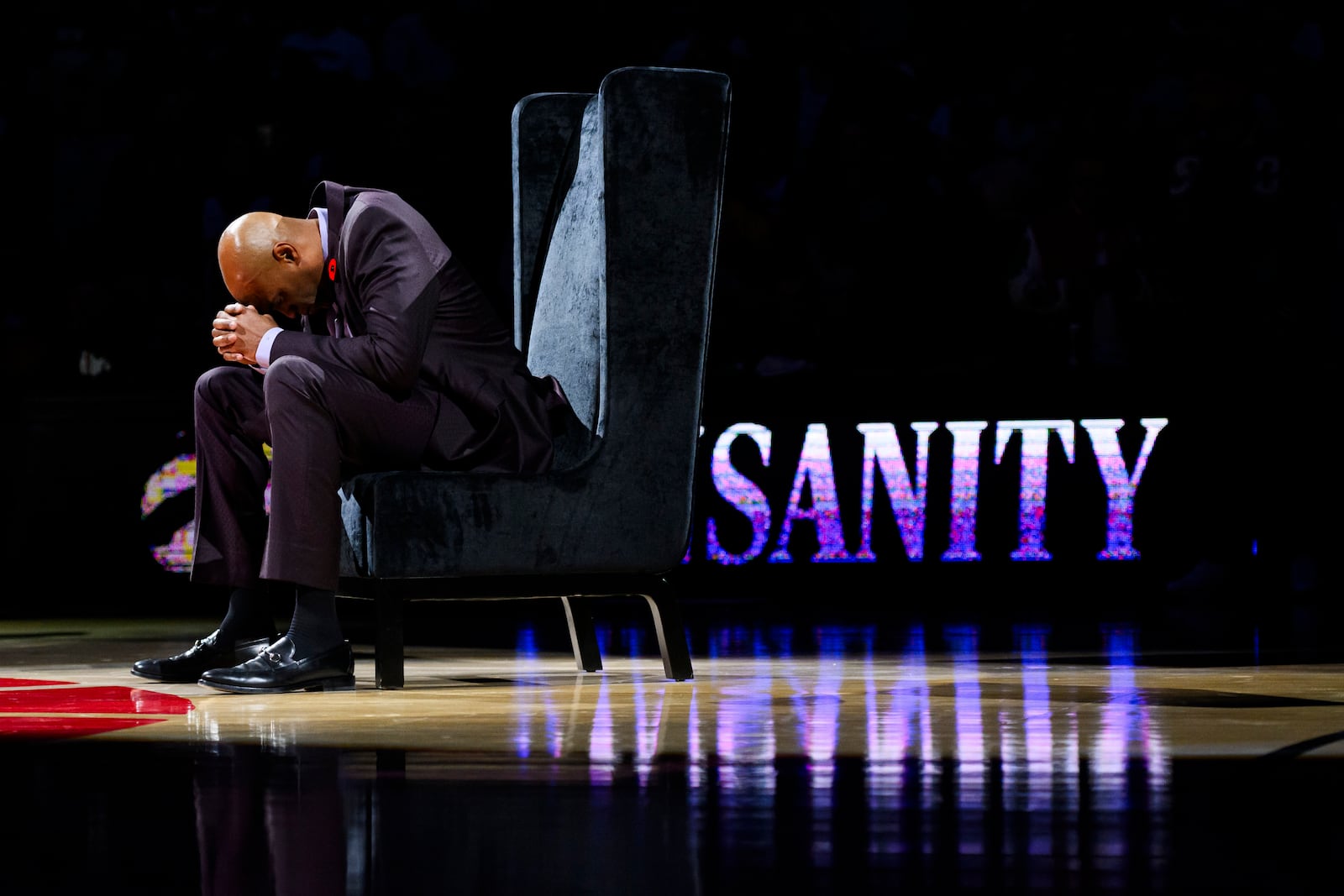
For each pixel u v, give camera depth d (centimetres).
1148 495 2197
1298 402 2200
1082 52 2719
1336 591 2214
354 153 2855
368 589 1053
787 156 2700
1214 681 1044
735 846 477
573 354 1122
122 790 580
